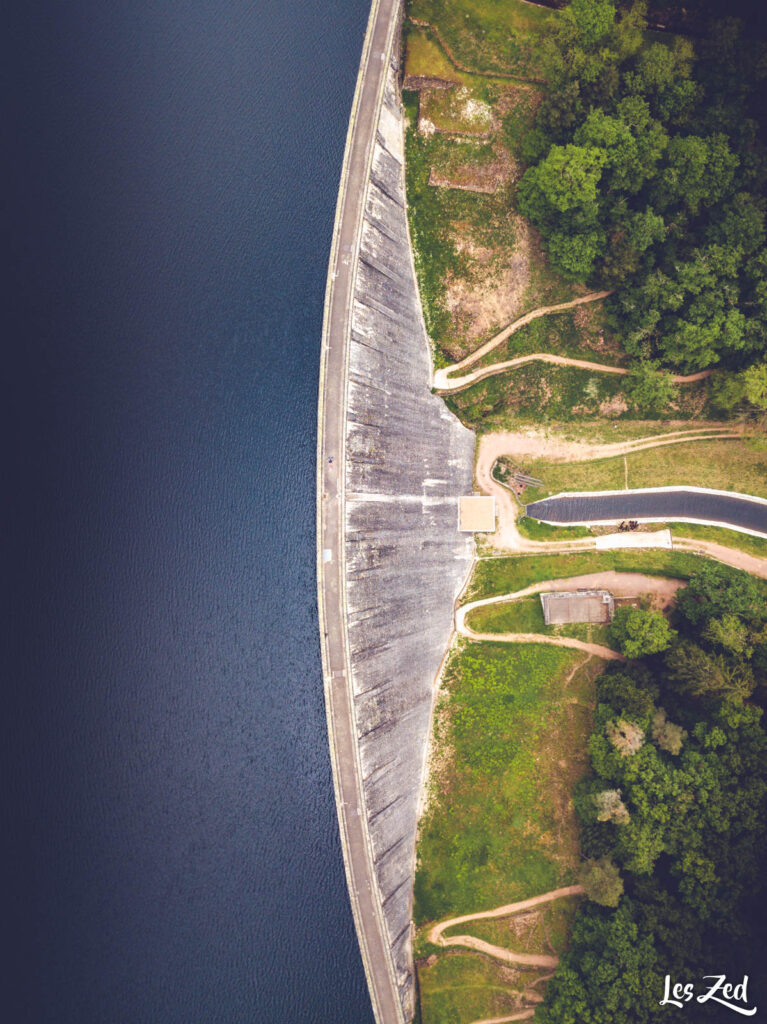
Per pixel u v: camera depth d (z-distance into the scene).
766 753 95.75
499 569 112.19
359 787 100.06
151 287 111.44
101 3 115.94
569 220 103.12
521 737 107.06
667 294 101.69
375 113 105.88
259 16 113.06
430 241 111.38
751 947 91.50
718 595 102.88
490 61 106.12
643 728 97.94
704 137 101.62
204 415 110.12
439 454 113.38
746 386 102.00
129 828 105.06
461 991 101.12
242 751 105.19
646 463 112.00
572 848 103.06
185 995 100.88
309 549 106.38
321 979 99.62
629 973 89.88
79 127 113.50
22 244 112.62
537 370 112.44
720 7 104.00
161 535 109.44
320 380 104.44
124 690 107.75
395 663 106.69
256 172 111.12
